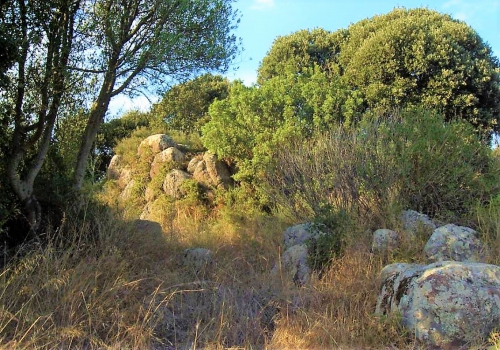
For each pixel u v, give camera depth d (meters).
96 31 6.18
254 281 5.68
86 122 6.94
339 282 5.43
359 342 4.32
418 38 13.18
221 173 11.81
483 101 13.47
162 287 5.20
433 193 7.25
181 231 8.43
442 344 4.11
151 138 13.73
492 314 4.17
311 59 17.27
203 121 14.95
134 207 12.20
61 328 4.23
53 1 5.79
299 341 4.32
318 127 9.99
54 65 5.93
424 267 4.69
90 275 4.93
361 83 13.52
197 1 6.41
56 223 6.14
